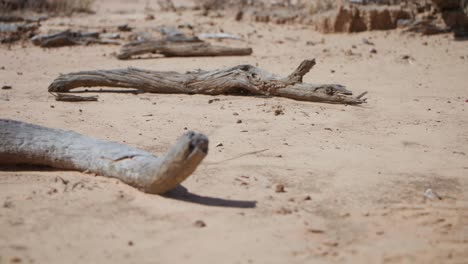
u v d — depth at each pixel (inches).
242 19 303.4
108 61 235.0
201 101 191.3
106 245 123.6
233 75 194.7
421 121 179.6
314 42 257.6
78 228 132.2
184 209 143.6
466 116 182.5
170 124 176.6
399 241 129.9
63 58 239.3
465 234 135.0
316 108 186.7
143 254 119.4
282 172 157.8
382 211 146.9
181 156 138.6
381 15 268.8
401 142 169.3
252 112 183.6
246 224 135.5
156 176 146.7
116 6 403.5
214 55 239.8
